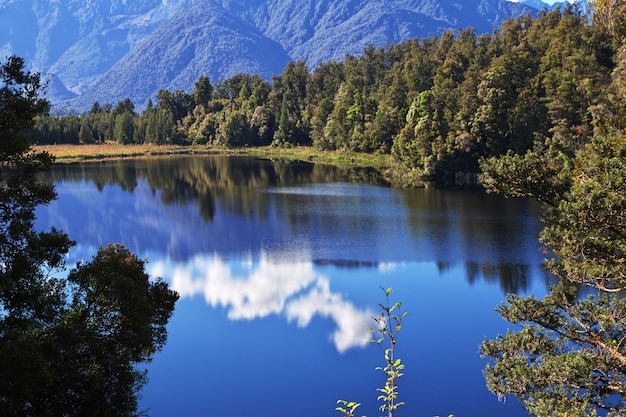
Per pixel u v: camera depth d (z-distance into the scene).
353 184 70.50
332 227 44.53
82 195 65.00
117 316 15.25
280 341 23.66
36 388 10.63
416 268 33.00
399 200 56.78
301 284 31.03
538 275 30.95
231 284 31.38
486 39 111.75
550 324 13.98
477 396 19.20
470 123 71.12
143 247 40.62
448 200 56.03
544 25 102.31
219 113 143.50
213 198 61.00
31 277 13.06
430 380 20.25
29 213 13.55
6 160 13.20
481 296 28.08
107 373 14.11
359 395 19.44
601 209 10.77
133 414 16.20
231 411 18.48
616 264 11.98
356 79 121.56
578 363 11.85
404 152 76.38
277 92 142.75
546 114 69.94
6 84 13.38
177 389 19.83
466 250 36.41
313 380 20.42
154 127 140.00
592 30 80.56
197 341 23.75
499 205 52.56
